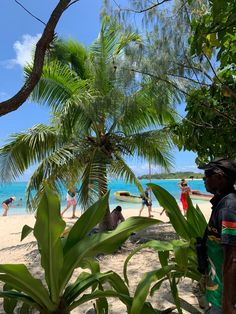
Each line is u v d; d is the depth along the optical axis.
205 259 2.59
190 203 3.94
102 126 8.81
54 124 8.73
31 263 7.22
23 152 8.77
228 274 2.21
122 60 4.30
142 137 9.03
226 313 2.19
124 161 9.65
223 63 3.27
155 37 3.82
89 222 3.30
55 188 8.69
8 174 8.75
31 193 8.85
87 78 9.52
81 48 9.38
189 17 3.62
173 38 3.70
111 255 7.33
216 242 2.43
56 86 8.76
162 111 4.41
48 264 2.96
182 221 3.55
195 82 4.00
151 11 3.66
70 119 8.06
